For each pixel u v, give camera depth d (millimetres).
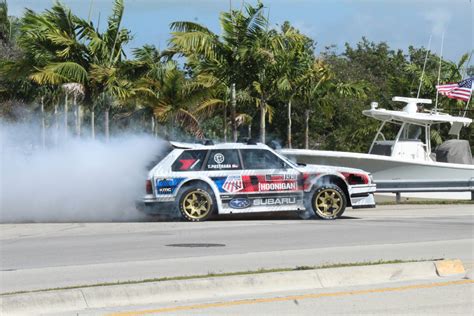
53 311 9961
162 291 10750
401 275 12344
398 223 20719
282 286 11477
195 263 13539
